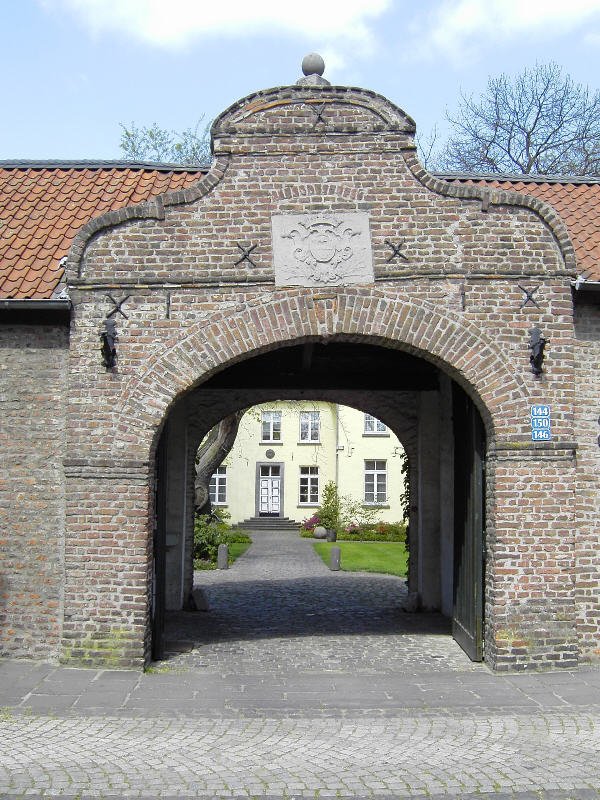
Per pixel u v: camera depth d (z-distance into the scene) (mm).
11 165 12953
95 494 9328
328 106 9695
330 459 41750
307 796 5949
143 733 7230
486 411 9570
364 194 9625
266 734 7254
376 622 13133
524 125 26578
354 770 6422
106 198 12117
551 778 6250
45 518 9531
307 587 18047
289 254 9562
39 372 9680
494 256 9586
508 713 7863
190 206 9602
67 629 9258
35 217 11555
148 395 9430
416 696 8453
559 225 9586
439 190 9609
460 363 9516
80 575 9273
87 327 9484
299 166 9648
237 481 41875
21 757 6625
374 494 39500
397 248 9578
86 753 6730
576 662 9391
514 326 9562
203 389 14188
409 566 14883
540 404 9531
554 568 9406
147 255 9531
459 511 11102
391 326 9531
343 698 8383
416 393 14859
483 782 6180
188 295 9516
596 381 9945
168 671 9352
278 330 9523
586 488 9852
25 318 9688
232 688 8719
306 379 13945
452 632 11820
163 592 10086
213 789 6055
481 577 9898
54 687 8500
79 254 9484
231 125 9664
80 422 9398
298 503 41719
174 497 14484
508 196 9578
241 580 19625
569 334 9602
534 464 9469
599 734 7246
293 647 10992
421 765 6520
